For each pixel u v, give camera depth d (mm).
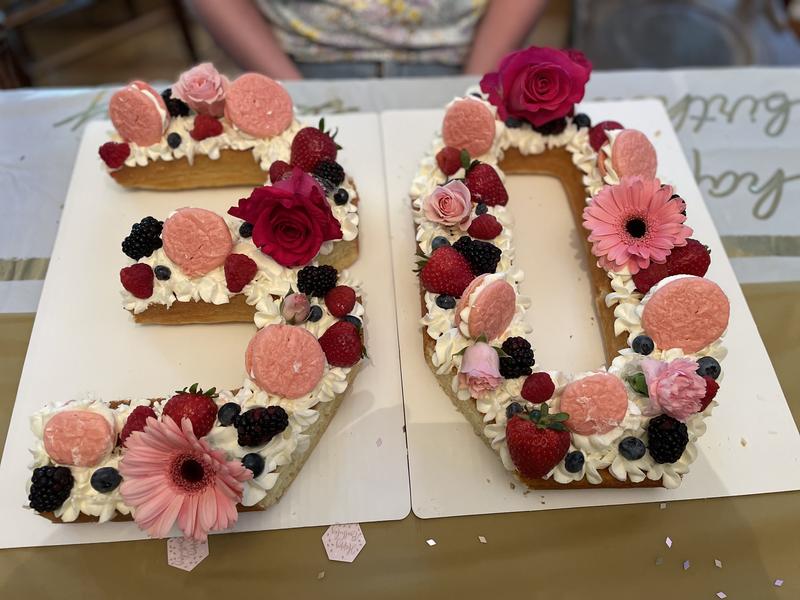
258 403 410
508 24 683
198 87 515
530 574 397
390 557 399
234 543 402
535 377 411
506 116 531
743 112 610
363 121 580
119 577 393
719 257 515
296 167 498
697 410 394
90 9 1030
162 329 476
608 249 467
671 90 625
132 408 418
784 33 991
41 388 449
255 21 677
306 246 446
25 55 892
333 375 425
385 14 661
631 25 1000
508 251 476
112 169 526
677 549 406
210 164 534
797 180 567
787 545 409
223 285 462
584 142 534
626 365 432
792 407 458
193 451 352
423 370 460
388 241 512
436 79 625
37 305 493
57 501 386
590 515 416
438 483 422
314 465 427
